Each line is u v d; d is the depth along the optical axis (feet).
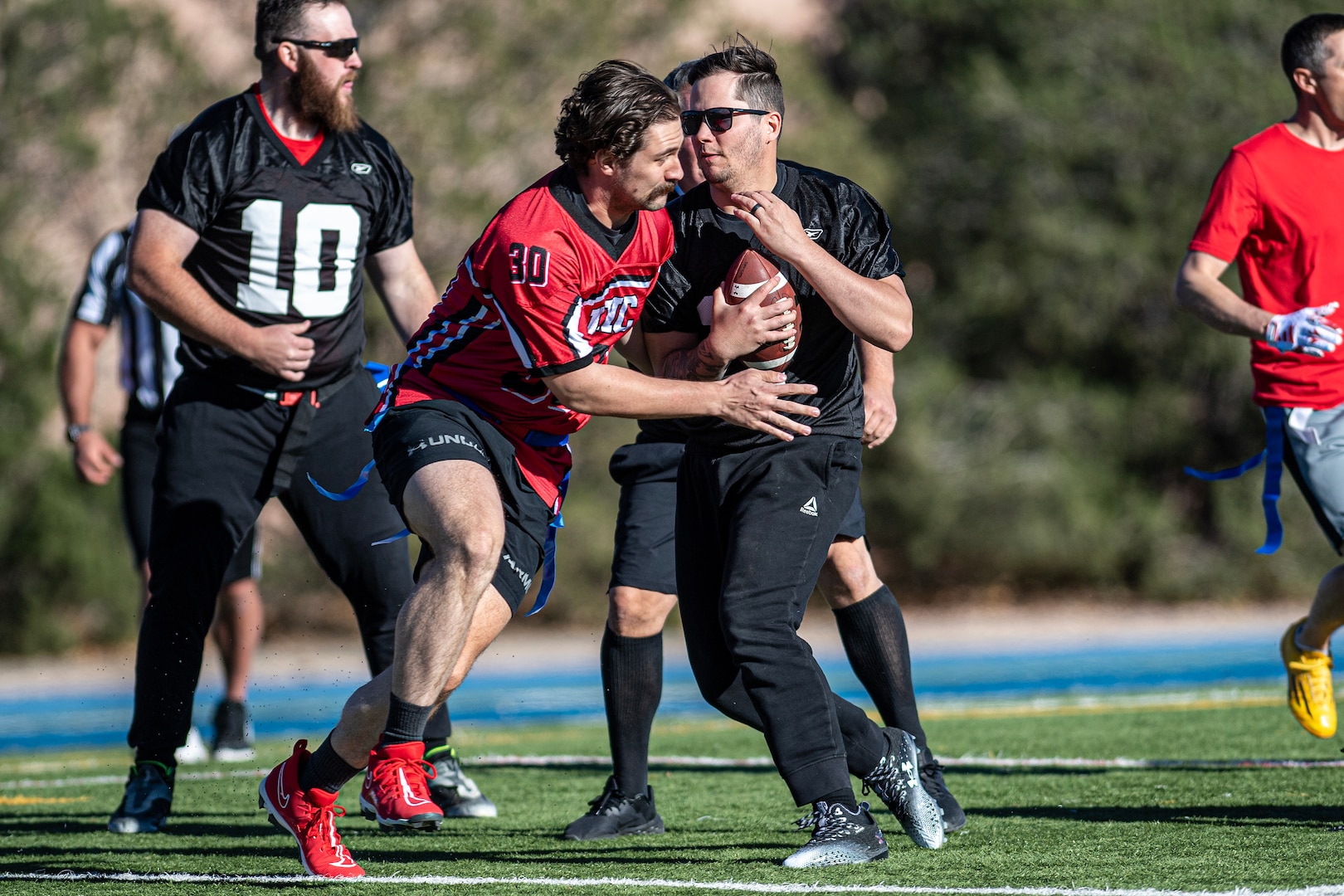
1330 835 44.73
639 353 44.86
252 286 55.01
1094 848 43.60
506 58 211.82
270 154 54.70
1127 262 239.30
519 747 89.97
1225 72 239.50
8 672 187.73
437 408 41.42
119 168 204.74
